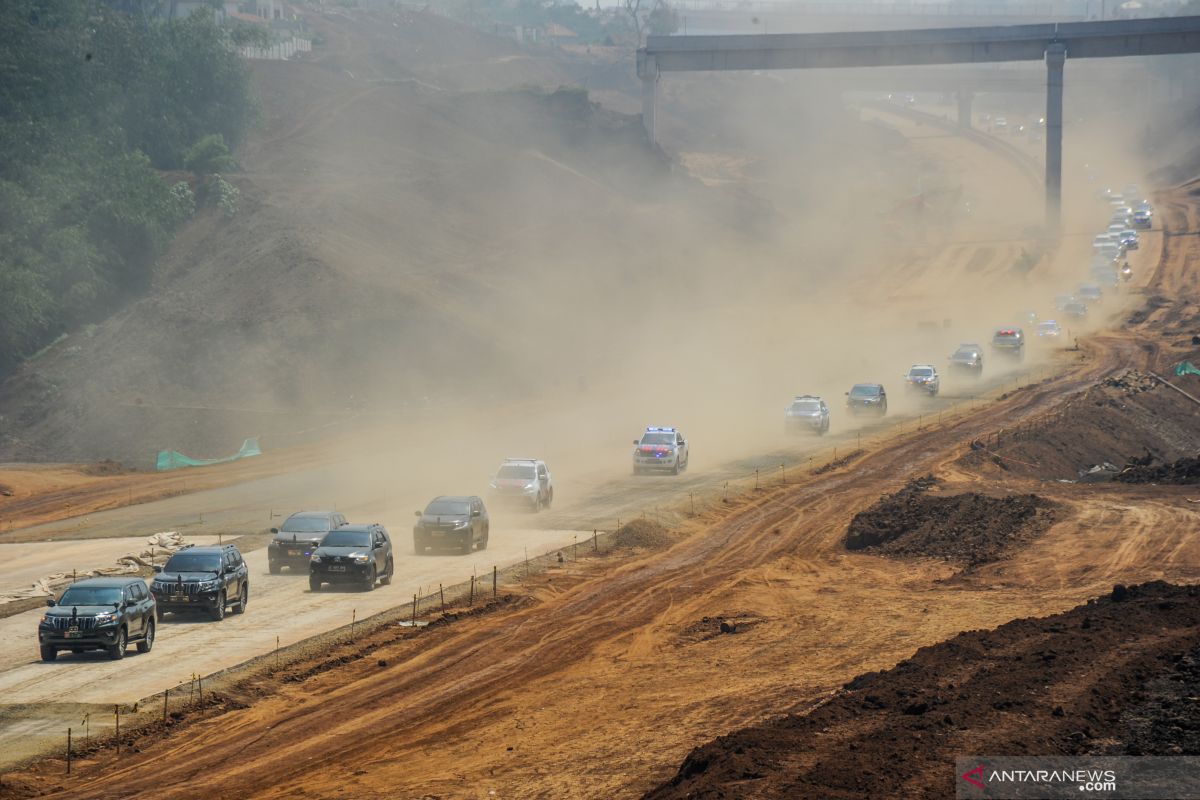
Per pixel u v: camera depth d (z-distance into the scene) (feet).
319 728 143.74
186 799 119.24
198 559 201.77
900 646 173.88
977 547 248.73
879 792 96.37
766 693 150.30
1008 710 119.03
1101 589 208.03
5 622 204.33
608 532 274.57
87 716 147.64
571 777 121.60
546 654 179.01
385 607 208.54
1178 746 106.32
